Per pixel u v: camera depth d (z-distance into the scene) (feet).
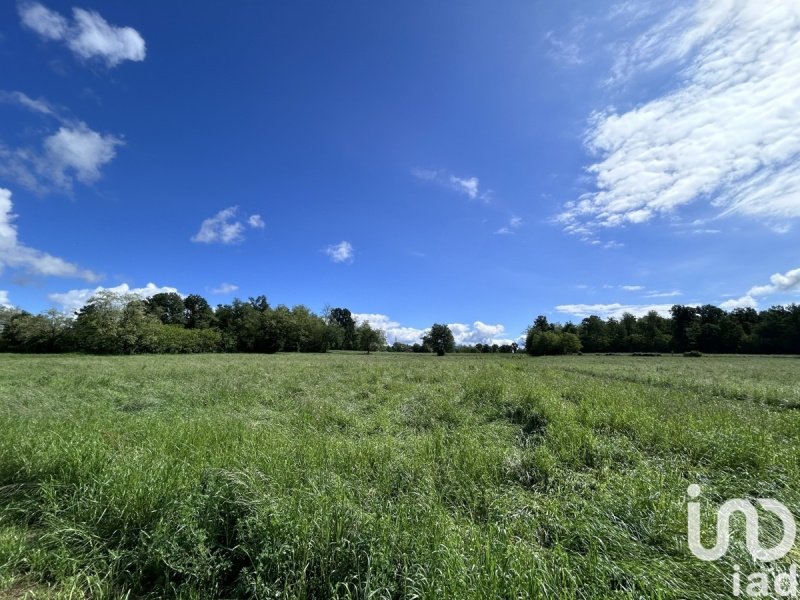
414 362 110.63
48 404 33.37
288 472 15.43
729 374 74.38
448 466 17.57
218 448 18.57
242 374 62.85
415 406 33.65
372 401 38.04
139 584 10.57
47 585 10.50
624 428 24.14
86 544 11.82
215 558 10.98
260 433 22.48
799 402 36.40
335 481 14.60
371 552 10.21
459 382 50.06
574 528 12.39
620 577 9.79
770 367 102.32
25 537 12.00
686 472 17.15
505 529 11.84
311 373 66.13
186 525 11.51
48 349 171.83
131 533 12.14
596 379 57.21
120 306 171.73
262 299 319.47
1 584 10.36
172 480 13.44
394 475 16.48
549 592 8.96
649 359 165.78
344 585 9.43
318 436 22.90
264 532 11.21
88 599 10.07
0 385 44.78
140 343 172.76
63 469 15.46
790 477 15.80
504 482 17.01
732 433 20.99
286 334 256.93
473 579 9.16
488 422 28.81
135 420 26.12
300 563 10.27
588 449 20.06
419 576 9.53
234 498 12.92
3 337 170.60
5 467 15.96
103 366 78.28
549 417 26.35
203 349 209.97
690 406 30.60
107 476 14.25
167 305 301.43
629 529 12.10
